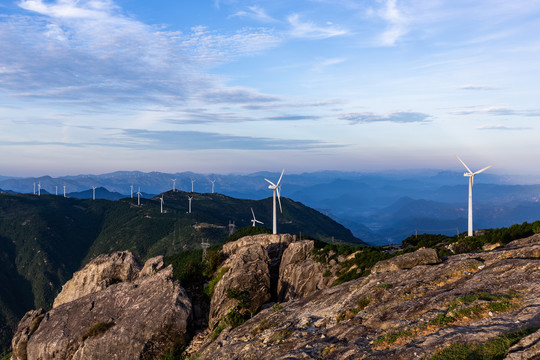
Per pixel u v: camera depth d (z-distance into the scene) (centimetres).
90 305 4762
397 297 2844
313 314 3216
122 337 4050
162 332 4094
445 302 2456
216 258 6372
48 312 4906
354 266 5922
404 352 1928
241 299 4394
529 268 2623
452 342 1867
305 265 6275
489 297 2297
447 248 5119
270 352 2627
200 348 3884
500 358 1644
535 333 1664
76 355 4131
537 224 4250
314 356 2275
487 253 3284
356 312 2895
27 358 4459
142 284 4900
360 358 2050
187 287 5725
